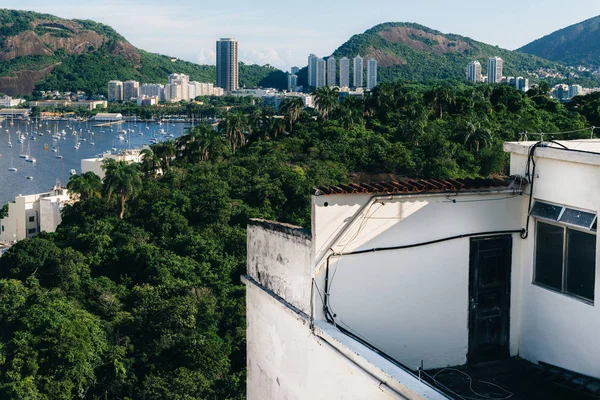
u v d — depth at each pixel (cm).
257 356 1163
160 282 5338
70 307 4650
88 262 6134
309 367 962
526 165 1027
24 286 5500
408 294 970
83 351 3950
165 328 4412
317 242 918
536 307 1016
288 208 7312
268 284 1111
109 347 4216
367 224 934
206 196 7250
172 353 4244
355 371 838
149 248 6059
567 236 958
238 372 4053
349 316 940
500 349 1041
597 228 896
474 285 1021
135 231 6756
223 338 4488
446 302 998
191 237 6312
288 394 1042
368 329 950
